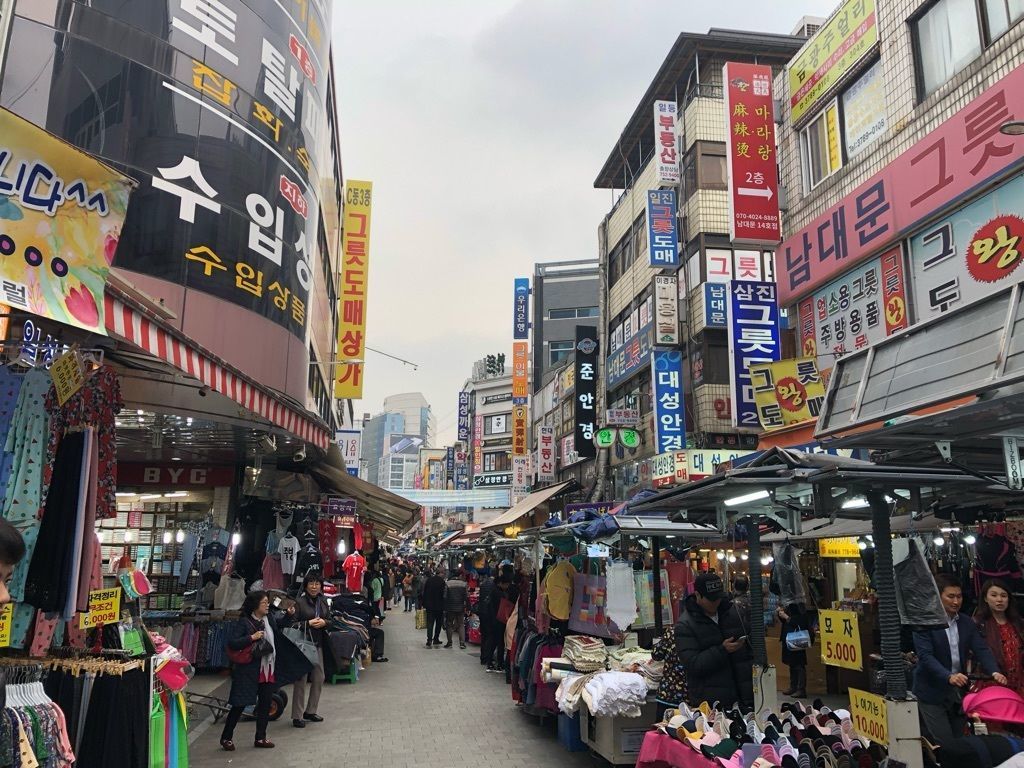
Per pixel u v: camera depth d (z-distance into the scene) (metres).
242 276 10.38
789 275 13.17
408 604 27.94
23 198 2.83
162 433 9.94
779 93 14.12
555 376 32.47
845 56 12.02
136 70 9.59
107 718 3.89
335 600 12.49
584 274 43.38
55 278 2.91
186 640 10.43
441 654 14.80
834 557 11.38
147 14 9.84
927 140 9.78
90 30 9.34
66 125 8.95
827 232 11.97
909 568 4.58
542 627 8.08
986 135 8.77
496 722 8.35
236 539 11.59
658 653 6.06
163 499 12.59
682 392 17.56
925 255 9.88
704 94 19.25
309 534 12.77
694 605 5.30
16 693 3.13
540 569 9.60
